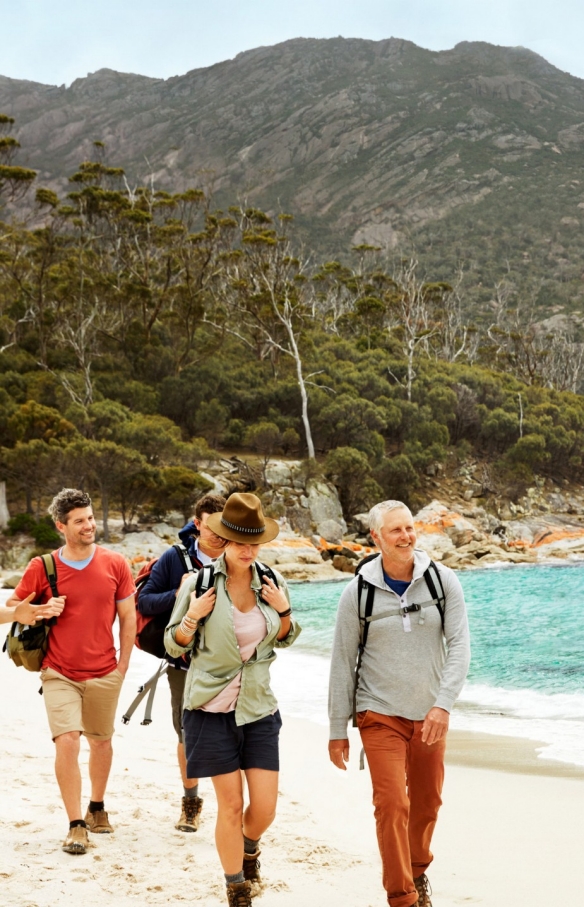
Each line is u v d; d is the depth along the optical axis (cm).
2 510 4359
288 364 6344
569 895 393
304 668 1341
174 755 688
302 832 498
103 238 6950
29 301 6022
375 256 13050
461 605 402
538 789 613
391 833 367
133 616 496
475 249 19600
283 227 7350
